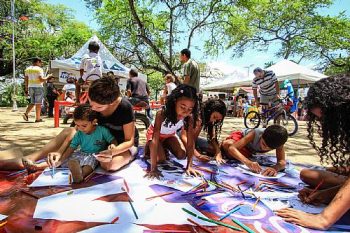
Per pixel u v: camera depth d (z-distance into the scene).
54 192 2.10
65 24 26.80
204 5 13.61
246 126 9.26
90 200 1.96
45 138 5.25
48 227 1.58
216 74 26.02
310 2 21.06
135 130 3.27
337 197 1.77
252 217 1.83
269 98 7.81
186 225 1.68
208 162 3.25
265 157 3.66
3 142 4.76
